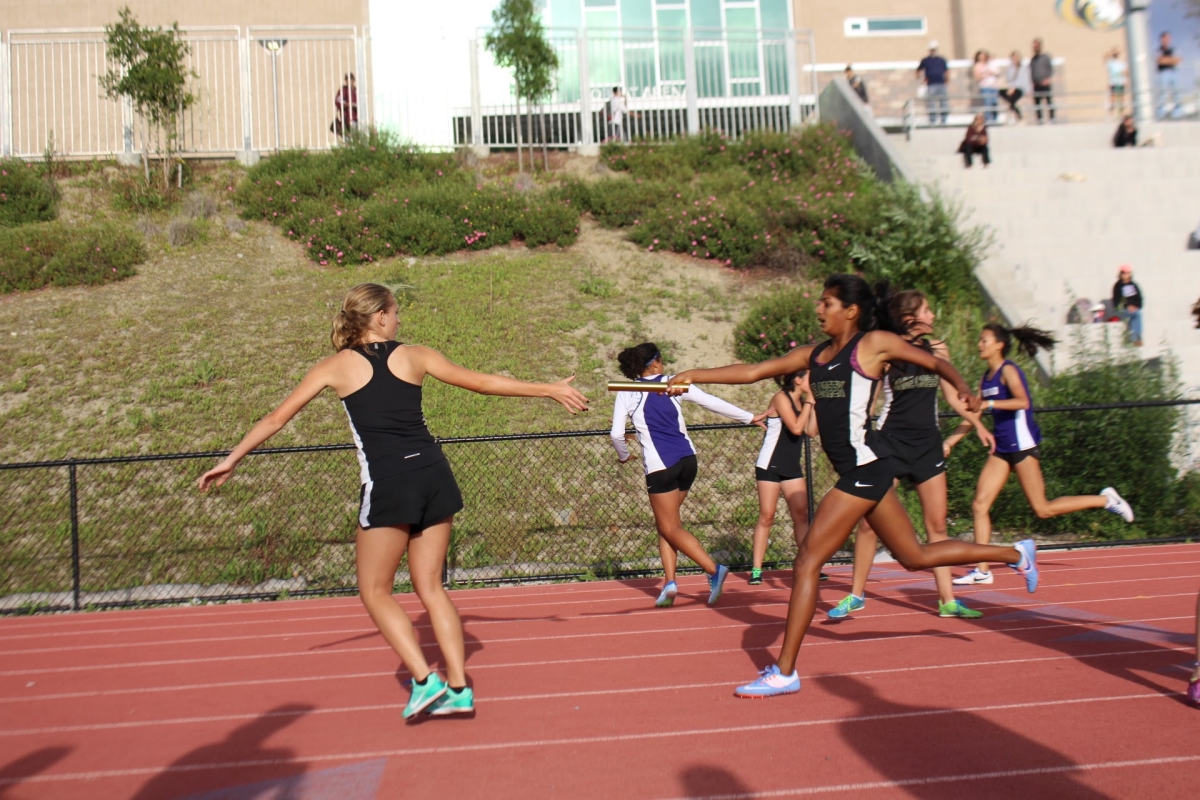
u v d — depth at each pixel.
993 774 3.39
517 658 5.56
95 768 3.92
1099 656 4.98
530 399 11.77
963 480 9.74
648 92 20.22
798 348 4.61
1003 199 17.23
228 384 11.91
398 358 4.24
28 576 8.88
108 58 17.39
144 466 10.25
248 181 17.17
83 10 21.11
